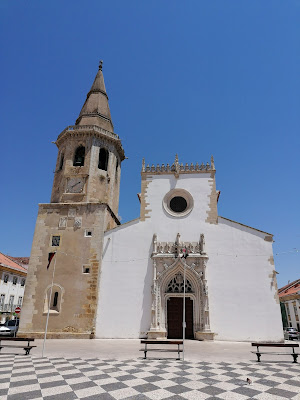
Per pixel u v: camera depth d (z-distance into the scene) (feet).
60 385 27.84
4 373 32.89
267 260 77.10
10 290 143.64
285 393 25.67
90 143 95.09
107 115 108.78
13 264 151.33
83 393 25.25
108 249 82.07
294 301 162.81
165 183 89.97
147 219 85.35
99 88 113.39
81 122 103.14
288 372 34.65
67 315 74.59
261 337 70.18
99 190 91.50
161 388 26.99
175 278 78.23
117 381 29.45
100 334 72.84
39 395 24.59
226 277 76.48
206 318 71.87
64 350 52.13
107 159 97.96
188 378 30.99
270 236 79.30
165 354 48.39
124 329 73.26
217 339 70.95
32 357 44.34
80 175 90.84
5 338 47.70
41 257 81.41
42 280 78.79
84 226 84.12
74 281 78.07
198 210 85.30
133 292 76.95
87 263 79.92
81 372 33.55
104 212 85.30
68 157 94.32
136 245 82.12
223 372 34.27
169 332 74.90
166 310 75.31
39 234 84.02
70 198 89.20
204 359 43.78
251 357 46.65
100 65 121.19
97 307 75.66
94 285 77.36
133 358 43.75
